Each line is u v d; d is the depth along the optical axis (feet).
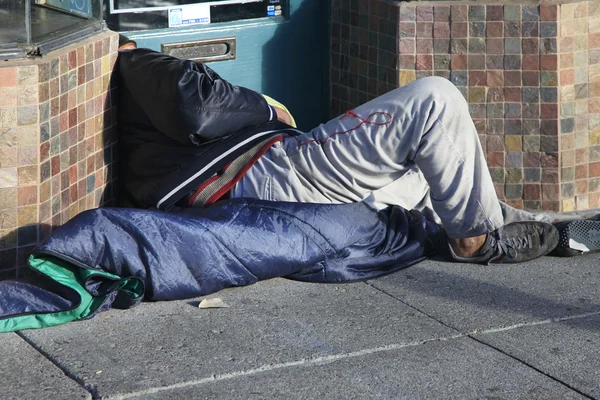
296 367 14.23
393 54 21.24
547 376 14.19
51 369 13.92
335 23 23.03
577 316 16.20
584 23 20.65
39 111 16.22
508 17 20.49
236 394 13.41
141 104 18.12
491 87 20.85
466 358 14.65
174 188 17.65
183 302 16.37
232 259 16.56
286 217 17.19
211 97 17.47
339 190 18.04
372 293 16.94
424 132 17.22
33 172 16.38
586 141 21.18
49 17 17.25
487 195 17.40
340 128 17.78
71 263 15.71
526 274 17.97
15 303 15.19
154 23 21.47
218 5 22.12
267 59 22.95
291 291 16.94
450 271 17.99
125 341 14.83
